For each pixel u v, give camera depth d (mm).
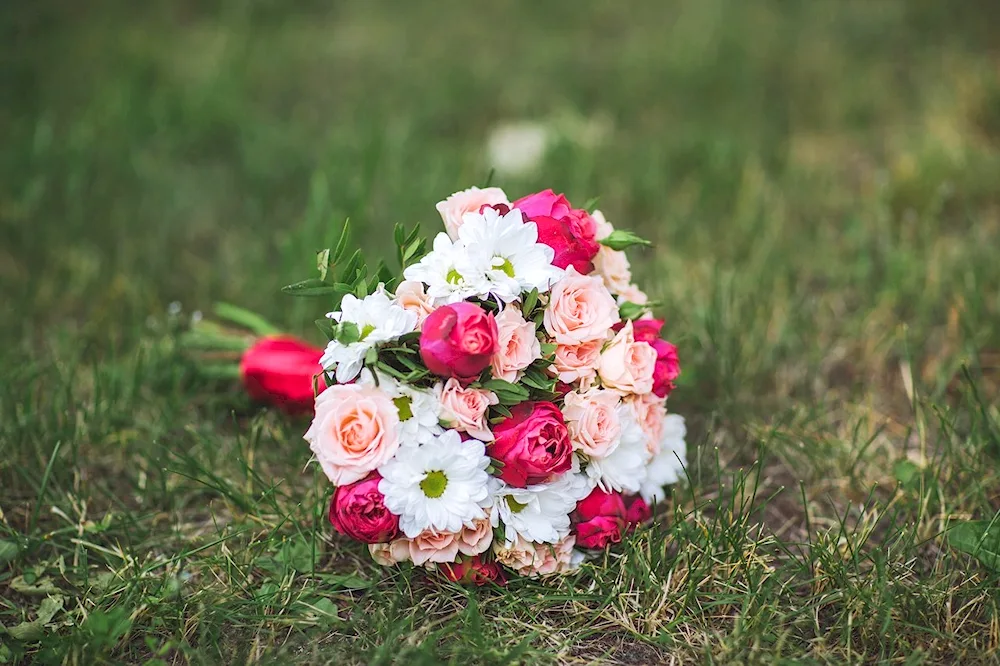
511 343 801
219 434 1017
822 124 1598
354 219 1223
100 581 860
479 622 809
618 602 830
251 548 879
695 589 832
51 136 1462
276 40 1942
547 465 785
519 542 819
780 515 932
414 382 796
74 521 920
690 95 1692
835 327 1153
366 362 772
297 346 991
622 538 854
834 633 816
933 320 1146
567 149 1437
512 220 804
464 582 835
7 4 1979
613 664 798
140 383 1043
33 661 801
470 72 1777
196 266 1267
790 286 1208
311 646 805
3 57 1756
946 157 1336
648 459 868
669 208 1354
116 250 1269
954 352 1098
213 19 2070
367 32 2020
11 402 989
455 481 787
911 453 988
